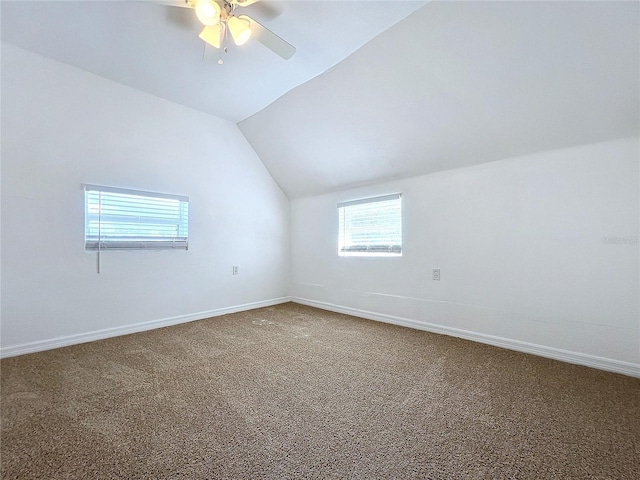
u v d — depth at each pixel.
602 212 2.09
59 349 2.46
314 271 4.12
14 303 2.33
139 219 2.98
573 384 1.86
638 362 1.98
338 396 1.72
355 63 2.39
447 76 2.17
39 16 1.98
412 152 2.88
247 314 3.67
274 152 3.82
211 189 3.54
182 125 3.27
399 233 3.25
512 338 2.48
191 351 2.43
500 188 2.53
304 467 1.17
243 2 1.73
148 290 3.04
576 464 1.19
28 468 1.16
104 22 2.04
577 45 1.72
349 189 3.71
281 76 2.66
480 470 1.16
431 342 2.65
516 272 2.46
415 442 1.32
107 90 2.75
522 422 1.47
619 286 2.04
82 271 2.64
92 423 1.45
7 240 2.30
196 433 1.38
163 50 2.34
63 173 2.54
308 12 1.91
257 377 1.96
